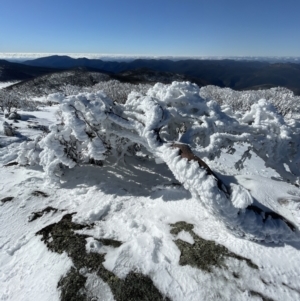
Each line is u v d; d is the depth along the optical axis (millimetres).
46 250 4996
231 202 4492
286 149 7879
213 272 4133
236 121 7555
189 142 7027
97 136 7016
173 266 4281
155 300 3873
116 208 6004
